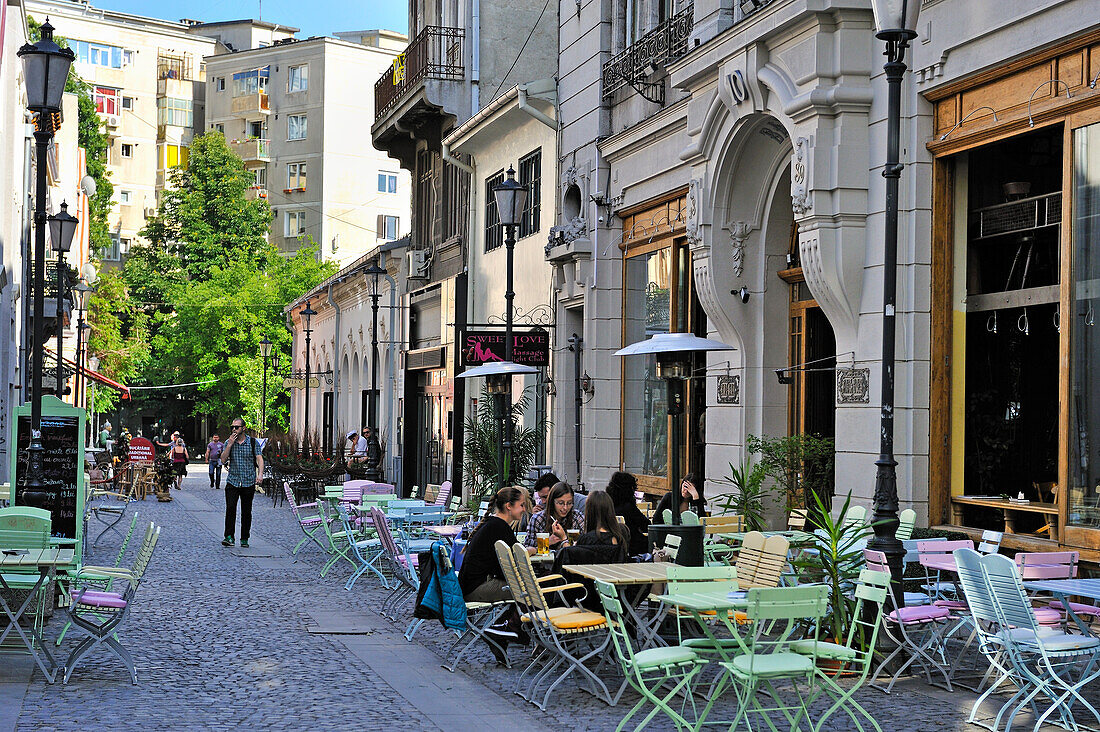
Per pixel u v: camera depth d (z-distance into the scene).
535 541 12.41
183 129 82.62
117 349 61.09
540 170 23.88
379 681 9.66
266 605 13.75
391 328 34.69
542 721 8.40
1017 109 11.56
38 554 9.80
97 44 80.62
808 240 13.52
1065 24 10.84
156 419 72.06
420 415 32.59
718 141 16.09
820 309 15.86
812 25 13.48
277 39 88.25
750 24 14.70
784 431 16.42
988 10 11.73
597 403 20.64
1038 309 11.59
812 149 13.38
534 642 10.18
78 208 53.25
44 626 11.74
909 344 12.56
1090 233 10.77
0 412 25.92
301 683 9.51
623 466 20.44
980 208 12.38
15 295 29.06
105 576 10.77
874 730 8.04
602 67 20.69
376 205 77.44
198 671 9.91
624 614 9.66
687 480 14.63
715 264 16.42
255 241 73.50
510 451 18.45
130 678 9.54
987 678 9.39
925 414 12.56
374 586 15.66
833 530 9.70
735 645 8.46
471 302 28.17
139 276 70.69
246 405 63.38
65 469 13.11
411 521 17.38
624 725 8.27
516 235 25.34
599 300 20.72
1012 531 11.74
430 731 8.05
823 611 7.77
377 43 82.31
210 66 80.50
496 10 28.95
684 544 11.81
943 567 10.27
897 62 9.77
